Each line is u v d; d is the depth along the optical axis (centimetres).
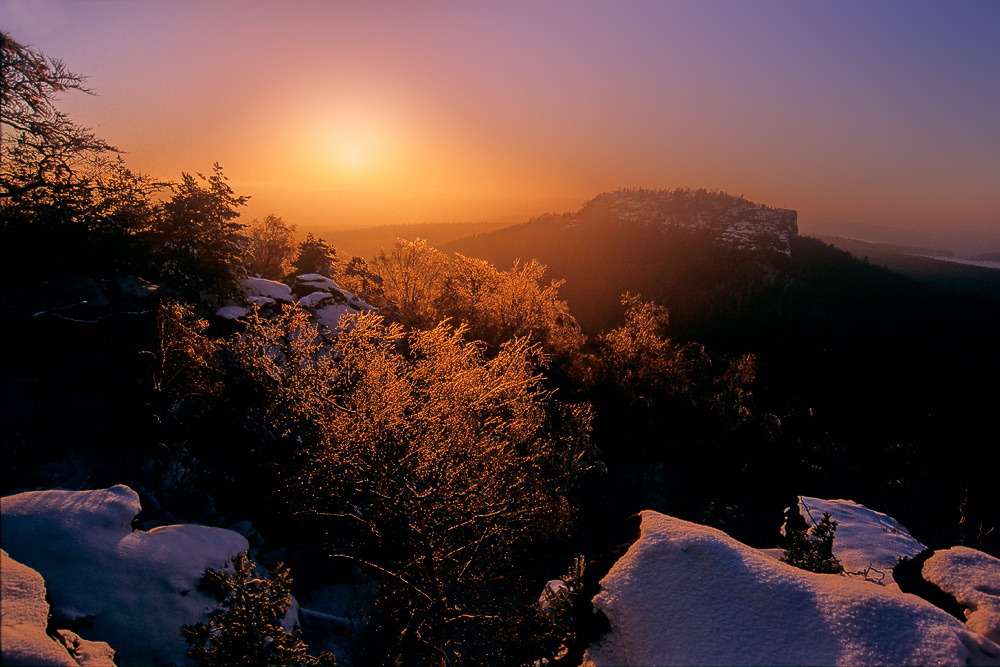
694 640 561
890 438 4475
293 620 931
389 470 959
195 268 1764
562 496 1431
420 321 2775
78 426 1366
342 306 2294
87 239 1502
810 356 4384
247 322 1304
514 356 1234
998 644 557
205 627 668
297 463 1110
